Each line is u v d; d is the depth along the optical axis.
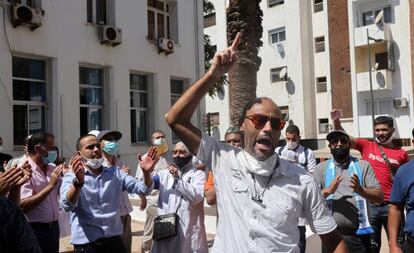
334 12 30.64
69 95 14.02
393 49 27.33
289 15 32.56
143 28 16.64
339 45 30.44
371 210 5.80
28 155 5.18
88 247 4.49
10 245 2.23
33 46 13.13
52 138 5.21
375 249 5.67
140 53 16.47
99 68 15.44
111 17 15.62
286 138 6.88
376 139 6.14
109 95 15.45
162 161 6.80
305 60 32.06
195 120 18.53
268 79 33.72
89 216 4.52
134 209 10.35
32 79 13.45
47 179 5.12
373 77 27.66
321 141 29.11
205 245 4.89
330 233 2.86
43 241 4.93
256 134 2.73
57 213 5.13
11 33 12.62
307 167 6.69
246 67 9.77
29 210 4.64
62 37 13.92
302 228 5.52
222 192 2.85
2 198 2.31
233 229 2.74
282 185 2.75
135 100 16.77
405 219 4.16
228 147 2.95
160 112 17.14
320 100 31.75
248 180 2.77
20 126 13.12
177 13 18.19
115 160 6.21
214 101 36.84
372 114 26.22
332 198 5.03
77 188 4.24
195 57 18.88
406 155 6.00
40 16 13.10
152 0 17.52
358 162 5.14
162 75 17.30
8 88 12.54
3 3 12.46
